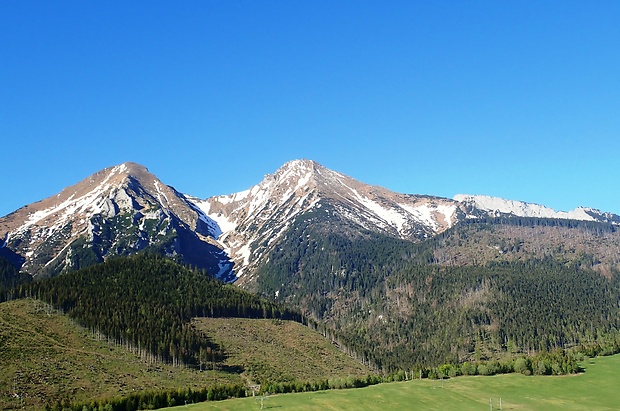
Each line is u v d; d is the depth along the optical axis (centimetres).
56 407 18912
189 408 19425
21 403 19512
